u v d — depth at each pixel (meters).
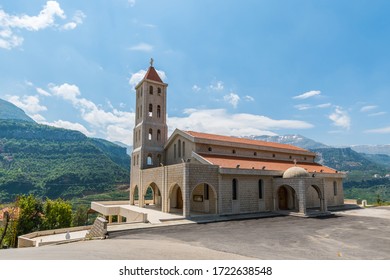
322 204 33.47
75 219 67.50
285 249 15.81
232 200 31.69
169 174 32.16
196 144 35.88
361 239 18.70
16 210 46.66
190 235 20.34
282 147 45.12
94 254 11.84
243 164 34.94
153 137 42.69
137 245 15.42
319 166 46.44
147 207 38.56
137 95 46.19
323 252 15.16
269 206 34.59
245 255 14.30
